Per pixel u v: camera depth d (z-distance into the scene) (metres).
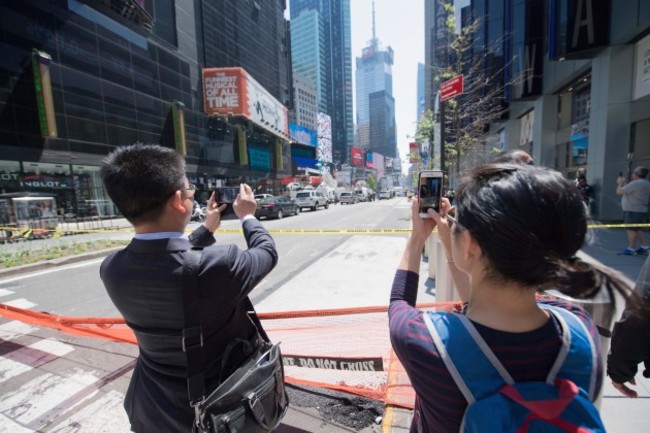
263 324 3.25
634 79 9.98
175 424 1.17
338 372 2.83
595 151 11.00
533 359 0.69
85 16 22.16
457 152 10.84
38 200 12.84
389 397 2.34
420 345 0.75
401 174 168.25
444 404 0.70
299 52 170.62
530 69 13.92
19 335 3.84
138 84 26.64
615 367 1.32
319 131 129.75
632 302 0.75
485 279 0.76
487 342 0.70
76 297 5.39
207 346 1.16
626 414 2.23
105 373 3.07
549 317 0.77
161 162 1.15
